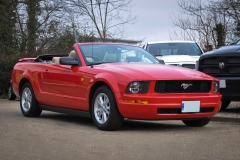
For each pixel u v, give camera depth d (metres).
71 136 7.66
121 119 8.29
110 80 8.24
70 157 6.13
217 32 21.56
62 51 22.53
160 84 8.10
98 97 8.55
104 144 6.99
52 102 9.84
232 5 21.53
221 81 10.98
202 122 8.96
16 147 6.74
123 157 6.14
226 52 11.00
